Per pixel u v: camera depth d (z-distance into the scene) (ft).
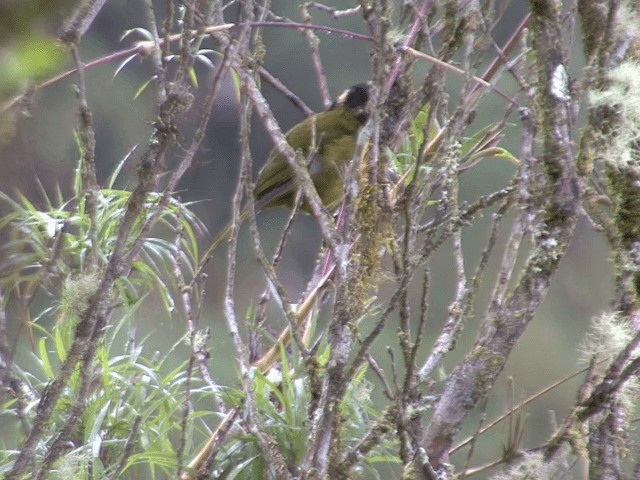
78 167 21.62
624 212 15.10
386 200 15.58
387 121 18.93
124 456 16.01
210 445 18.53
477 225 60.54
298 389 18.22
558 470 15.53
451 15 16.94
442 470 14.28
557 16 14.69
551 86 14.55
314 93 76.23
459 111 15.87
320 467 14.07
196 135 15.43
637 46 15.37
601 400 14.01
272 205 39.06
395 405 14.66
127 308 20.26
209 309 59.82
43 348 20.16
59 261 19.98
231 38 16.17
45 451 18.34
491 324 14.62
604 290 45.44
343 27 75.15
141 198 15.10
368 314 18.92
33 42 5.31
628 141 14.61
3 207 20.24
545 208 14.56
